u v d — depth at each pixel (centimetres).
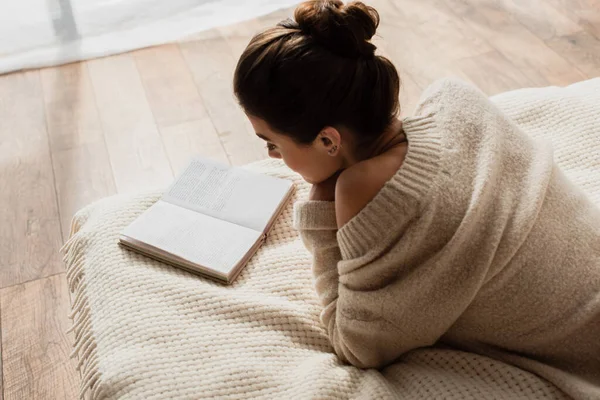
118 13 228
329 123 82
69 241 122
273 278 113
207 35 220
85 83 203
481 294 87
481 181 83
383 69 82
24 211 166
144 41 218
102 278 111
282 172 131
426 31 215
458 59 203
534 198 85
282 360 102
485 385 90
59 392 130
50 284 150
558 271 86
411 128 88
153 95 198
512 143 90
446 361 95
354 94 80
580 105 130
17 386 131
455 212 82
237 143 182
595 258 88
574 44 206
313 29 78
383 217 83
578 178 119
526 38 210
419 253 85
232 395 95
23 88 202
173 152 180
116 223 120
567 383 86
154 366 98
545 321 88
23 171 176
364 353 96
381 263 86
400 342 94
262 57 78
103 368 98
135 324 103
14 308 145
